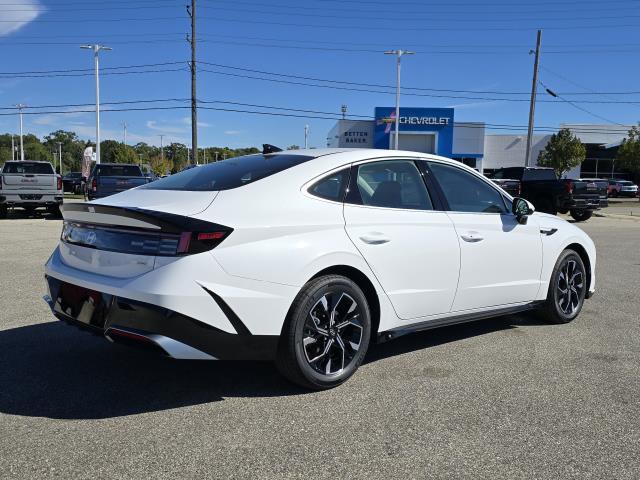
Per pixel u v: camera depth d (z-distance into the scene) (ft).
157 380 13.64
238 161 15.06
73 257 13.19
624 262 33.73
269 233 12.08
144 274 11.45
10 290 22.65
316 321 12.75
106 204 12.34
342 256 12.98
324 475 9.47
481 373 14.40
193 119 110.73
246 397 12.69
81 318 12.53
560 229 18.89
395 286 14.11
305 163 13.71
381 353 15.96
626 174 202.90
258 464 9.80
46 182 57.72
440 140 169.68
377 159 14.66
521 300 17.65
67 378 13.67
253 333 11.85
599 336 17.87
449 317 15.67
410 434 10.99
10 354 15.29
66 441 10.52
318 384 12.91
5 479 9.19
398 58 146.72
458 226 15.52
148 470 9.54
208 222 11.52
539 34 108.88
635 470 9.79
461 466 9.84
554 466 9.89
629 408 12.36
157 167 266.98
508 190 67.77
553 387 13.52
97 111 130.52
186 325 11.18
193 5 108.27
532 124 111.75
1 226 49.21
